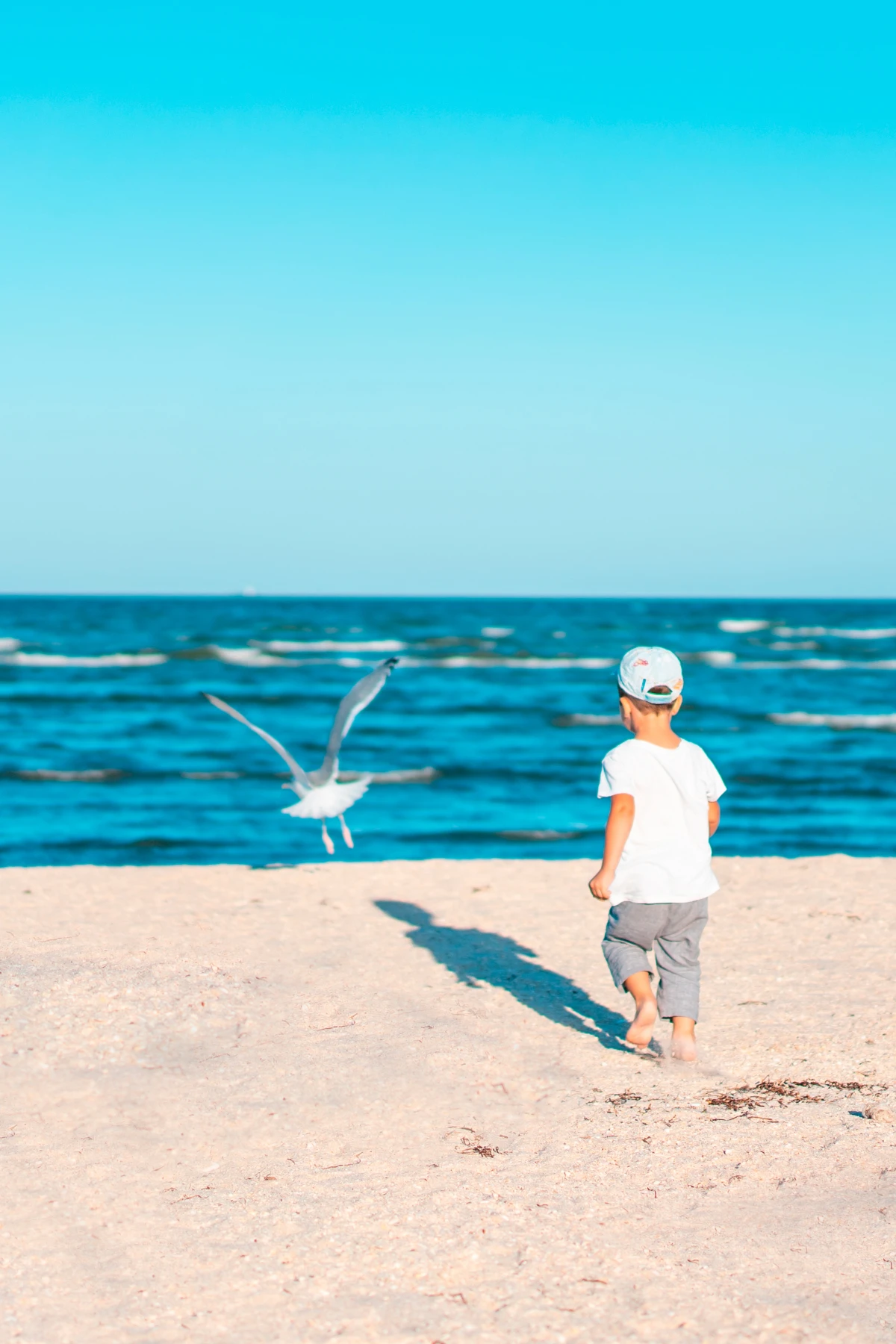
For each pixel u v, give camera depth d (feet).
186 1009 17.25
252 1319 9.31
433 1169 12.24
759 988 19.01
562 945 22.03
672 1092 14.53
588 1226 10.91
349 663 147.95
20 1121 13.66
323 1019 17.34
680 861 15.25
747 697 115.34
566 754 72.79
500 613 336.08
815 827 48.67
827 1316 9.30
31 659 141.38
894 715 94.63
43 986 17.93
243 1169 12.34
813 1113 13.70
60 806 52.37
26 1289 9.75
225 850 42.68
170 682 119.85
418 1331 9.12
